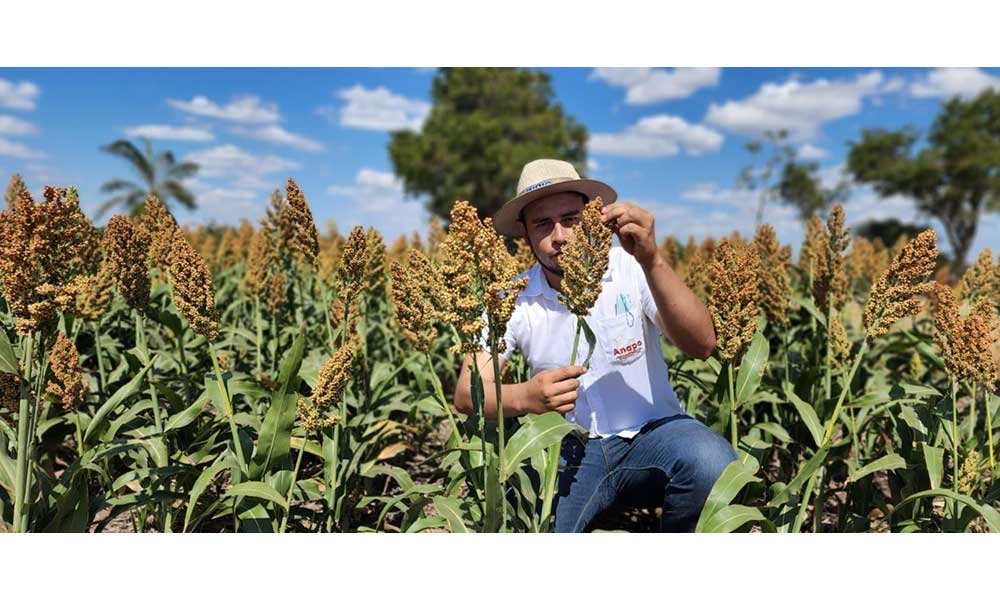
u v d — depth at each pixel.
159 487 2.75
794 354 4.30
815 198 44.12
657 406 2.89
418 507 2.63
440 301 2.17
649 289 2.66
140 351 2.84
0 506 2.18
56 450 3.25
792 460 3.58
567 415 2.92
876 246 8.54
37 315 1.99
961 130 38.34
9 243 1.98
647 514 3.62
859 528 2.84
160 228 4.01
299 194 2.97
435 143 50.00
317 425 2.31
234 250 7.55
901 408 2.82
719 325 2.77
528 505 2.62
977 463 2.60
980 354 2.37
